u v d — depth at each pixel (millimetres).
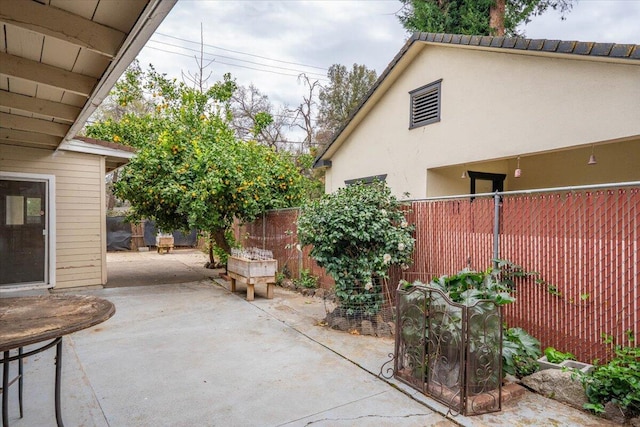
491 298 2902
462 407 2600
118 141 9344
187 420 2549
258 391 2973
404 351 3154
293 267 7457
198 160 6910
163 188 6953
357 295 4613
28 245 6418
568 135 4883
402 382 3109
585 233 3057
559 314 3242
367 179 8734
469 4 10625
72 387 3027
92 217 7051
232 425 2490
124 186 7449
